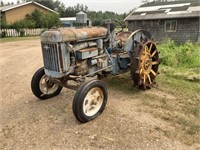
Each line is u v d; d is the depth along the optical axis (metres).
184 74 5.75
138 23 14.37
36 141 2.97
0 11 26.03
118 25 5.54
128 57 4.64
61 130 3.22
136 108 3.90
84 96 3.27
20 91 4.86
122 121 3.45
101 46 4.17
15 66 7.38
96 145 2.88
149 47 4.79
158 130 3.20
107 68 4.30
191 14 12.05
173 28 12.98
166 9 13.91
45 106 4.02
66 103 4.13
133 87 4.90
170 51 7.60
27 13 29.06
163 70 6.20
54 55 3.48
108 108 3.90
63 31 3.49
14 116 3.66
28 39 18.00
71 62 3.63
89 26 4.31
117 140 2.97
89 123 3.41
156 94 4.54
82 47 3.79
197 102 4.15
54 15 27.23
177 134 3.11
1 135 3.11
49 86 4.28
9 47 12.52
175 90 4.76
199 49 7.95
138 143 2.91
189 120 3.47
